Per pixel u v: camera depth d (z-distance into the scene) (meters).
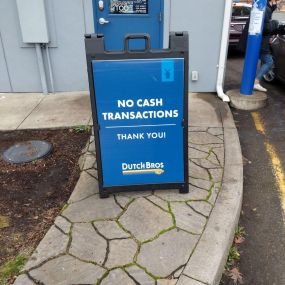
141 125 2.84
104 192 3.04
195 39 5.52
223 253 2.49
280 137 4.63
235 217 2.86
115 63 2.62
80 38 5.54
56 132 4.50
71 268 2.35
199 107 5.21
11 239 2.68
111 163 2.96
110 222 2.77
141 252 2.48
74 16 5.39
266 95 5.75
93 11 5.38
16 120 4.84
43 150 3.98
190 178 3.35
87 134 4.41
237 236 2.92
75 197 3.09
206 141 4.10
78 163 3.75
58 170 3.65
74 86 5.88
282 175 3.77
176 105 2.80
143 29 5.54
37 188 3.36
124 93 2.72
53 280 2.27
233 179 3.33
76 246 2.54
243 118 5.21
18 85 5.85
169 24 5.45
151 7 5.40
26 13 5.20
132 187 3.06
